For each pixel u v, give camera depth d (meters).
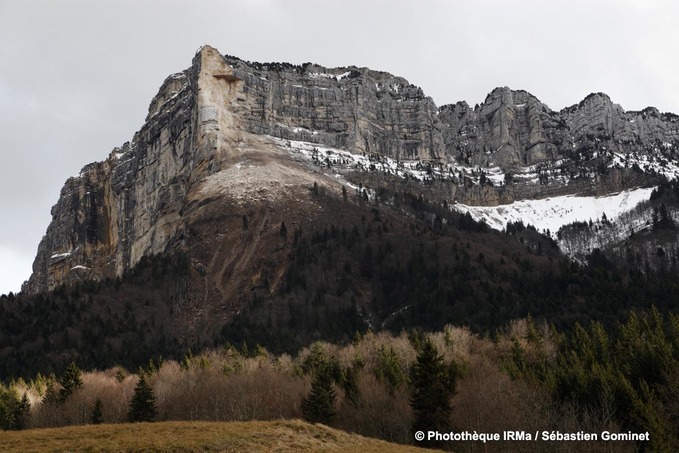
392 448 68.00
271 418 97.56
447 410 83.31
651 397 78.44
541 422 76.88
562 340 119.31
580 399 82.19
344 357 123.19
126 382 120.25
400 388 97.69
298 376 113.56
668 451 69.88
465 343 122.62
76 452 60.53
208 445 62.59
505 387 87.81
